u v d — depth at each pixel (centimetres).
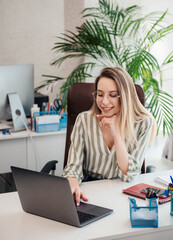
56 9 440
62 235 163
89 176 241
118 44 409
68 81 397
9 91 311
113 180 224
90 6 401
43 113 328
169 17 410
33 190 176
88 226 170
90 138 235
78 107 254
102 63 407
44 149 319
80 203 191
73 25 423
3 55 447
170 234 172
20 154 312
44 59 452
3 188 279
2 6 436
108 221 175
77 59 422
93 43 389
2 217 180
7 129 310
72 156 230
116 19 403
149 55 375
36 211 181
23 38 446
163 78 415
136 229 167
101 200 196
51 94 444
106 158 232
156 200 174
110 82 216
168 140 348
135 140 227
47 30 446
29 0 438
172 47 409
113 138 233
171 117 389
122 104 218
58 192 169
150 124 229
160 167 329
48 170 247
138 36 415
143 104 242
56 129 318
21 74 316
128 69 377
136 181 221
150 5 411
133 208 169
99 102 222
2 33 442
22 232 166
